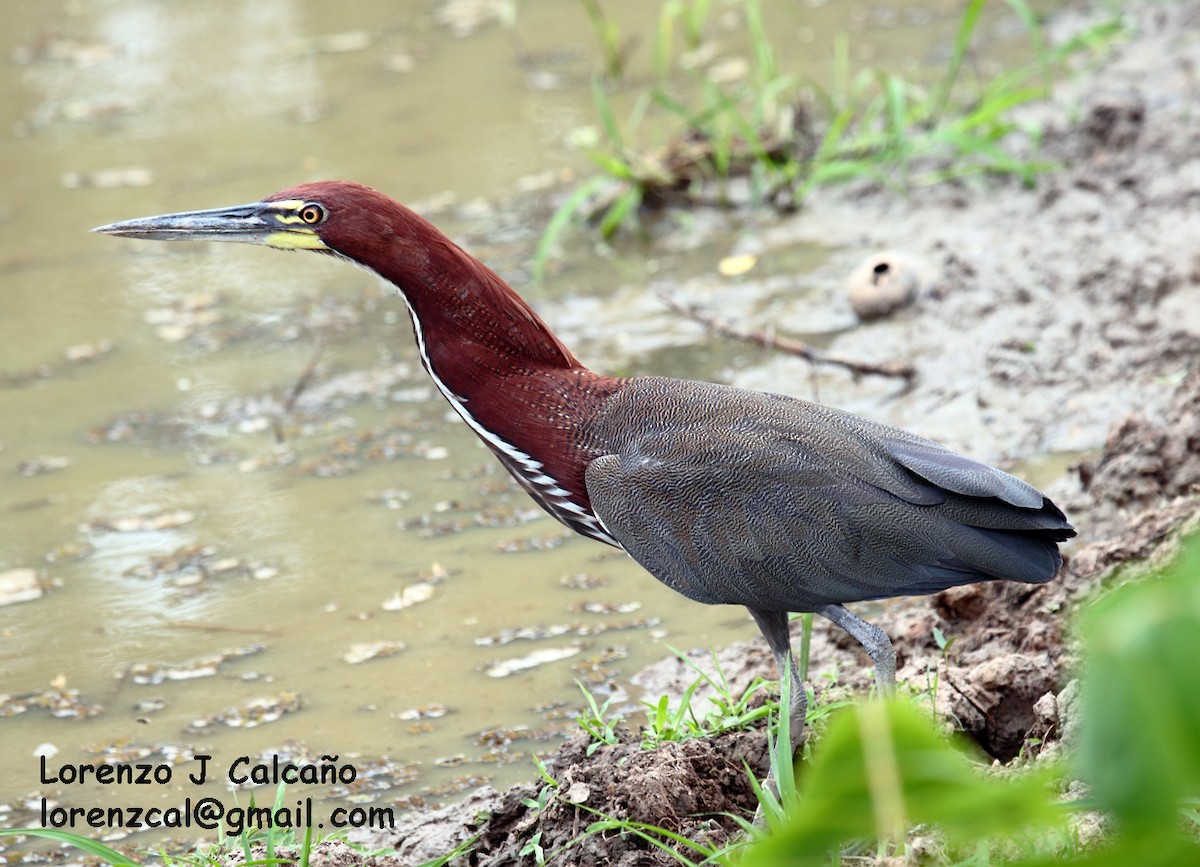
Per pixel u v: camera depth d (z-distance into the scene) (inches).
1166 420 422.3
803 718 310.5
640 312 574.2
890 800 136.0
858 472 306.2
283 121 773.9
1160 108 637.9
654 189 649.0
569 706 372.8
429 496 475.2
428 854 318.0
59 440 520.4
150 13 938.7
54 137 775.7
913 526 301.1
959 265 556.4
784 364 526.9
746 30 836.0
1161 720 117.7
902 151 626.2
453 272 329.7
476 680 386.3
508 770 350.3
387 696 382.3
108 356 577.6
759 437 312.5
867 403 498.0
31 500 485.1
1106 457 418.0
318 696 384.5
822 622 395.2
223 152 741.3
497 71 815.1
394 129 753.6
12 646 413.1
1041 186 604.1
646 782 287.1
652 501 315.0
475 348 332.2
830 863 248.1
